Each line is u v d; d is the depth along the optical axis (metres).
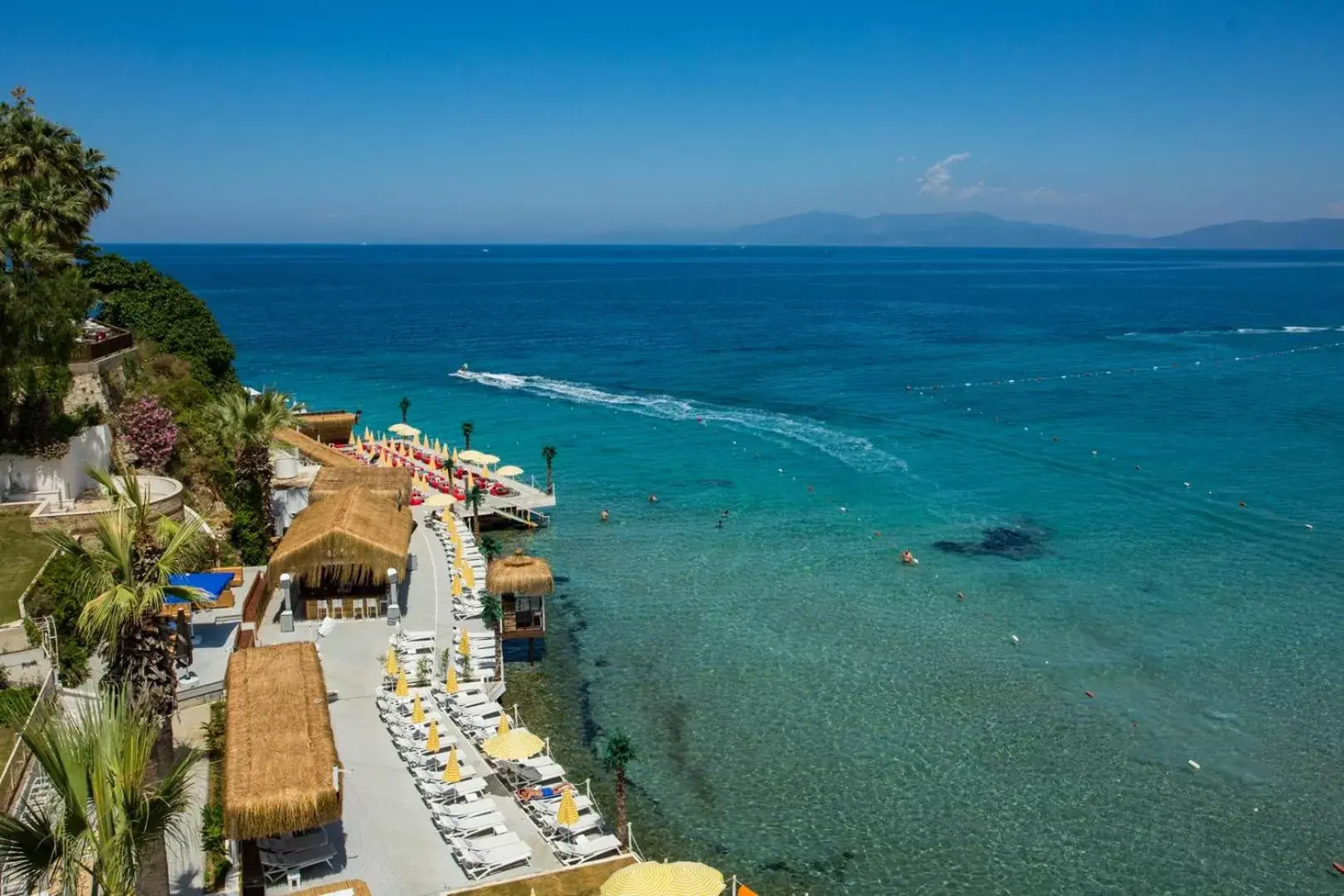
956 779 35.56
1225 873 30.59
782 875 30.50
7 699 30.28
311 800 25.45
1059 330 181.88
